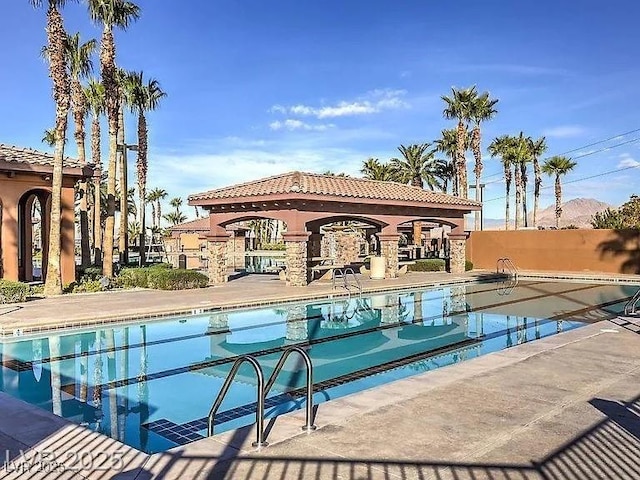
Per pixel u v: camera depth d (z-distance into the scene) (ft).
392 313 52.39
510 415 18.25
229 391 26.81
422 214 81.46
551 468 14.16
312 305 55.98
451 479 13.56
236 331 42.91
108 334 40.98
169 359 33.83
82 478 13.83
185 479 13.66
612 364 25.16
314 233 83.30
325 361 33.55
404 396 20.44
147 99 104.53
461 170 133.49
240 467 14.33
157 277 63.26
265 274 89.76
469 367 24.76
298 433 16.75
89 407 24.39
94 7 68.64
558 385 21.74
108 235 67.97
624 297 63.98
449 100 133.18
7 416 18.99
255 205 68.28
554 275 86.02
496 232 105.50
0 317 41.55
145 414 23.35
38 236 147.02
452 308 55.57
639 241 89.35
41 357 34.09
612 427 17.06
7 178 59.00
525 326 45.68
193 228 111.86
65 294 57.67
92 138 97.76
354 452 15.28
